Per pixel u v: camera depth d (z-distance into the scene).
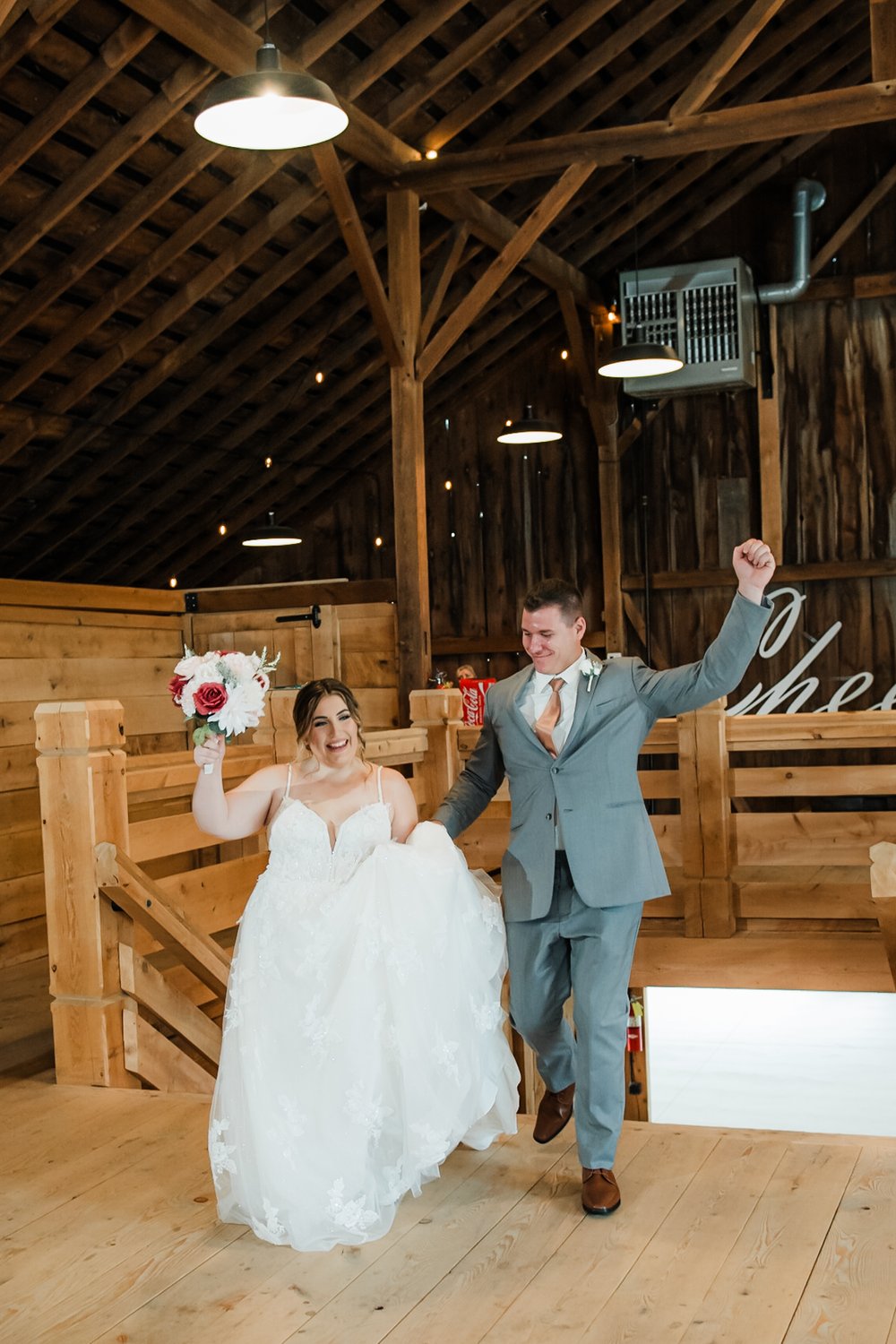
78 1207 3.04
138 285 7.20
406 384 7.57
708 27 7.95
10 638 6.04
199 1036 4.27
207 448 9.41
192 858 5.47
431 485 11.09
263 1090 2.80
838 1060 8.31
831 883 4.95
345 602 7.71
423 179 7.45
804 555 10.03
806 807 9.71
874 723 4.77
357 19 6.21
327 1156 2.76
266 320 8.41
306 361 9.15
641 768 10.54
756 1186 2.99
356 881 2.92
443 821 3.13
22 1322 2.49
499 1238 2.77
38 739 3.93
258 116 4.65
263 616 7.43
